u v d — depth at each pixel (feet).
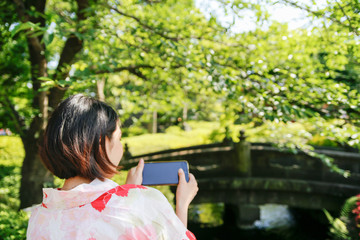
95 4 11.72
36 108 15.03
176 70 14.07
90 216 2.12
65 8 15.62
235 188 20.89
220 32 13.24
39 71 13.89
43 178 17.65
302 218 27.02
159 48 10.88
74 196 2.18
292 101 10.09
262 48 12.19
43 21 12.58
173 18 14.49
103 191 2.21
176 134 41.63
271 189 20.89
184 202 2.84
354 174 19.88
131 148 34.99
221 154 21.76
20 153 30.91
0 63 14.65
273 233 24.82
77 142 2.20
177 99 16.46
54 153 2.23
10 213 12.42
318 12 9.10
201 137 36.99
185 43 12.45
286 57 11.71
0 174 23.98
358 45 9.52
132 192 2.24
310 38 10.96
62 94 14.35
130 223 2.10
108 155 2.41
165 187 21.03
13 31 6.83
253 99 10.74
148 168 3.06
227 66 11.79
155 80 15.33
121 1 13.26
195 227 26.14
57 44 17.49
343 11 8.37
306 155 20.49
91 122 2.29
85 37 9.02
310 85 10.07
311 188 20.22
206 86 12.74
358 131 9.71
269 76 10.42
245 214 25.14
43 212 2.28
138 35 12.51
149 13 14.44
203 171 22.03
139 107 19.48
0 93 14.94
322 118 9.82
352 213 17.19
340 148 22.39
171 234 2.20
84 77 8.65
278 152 21.15
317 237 23.21
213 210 29.53
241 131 20.92
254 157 21.71
